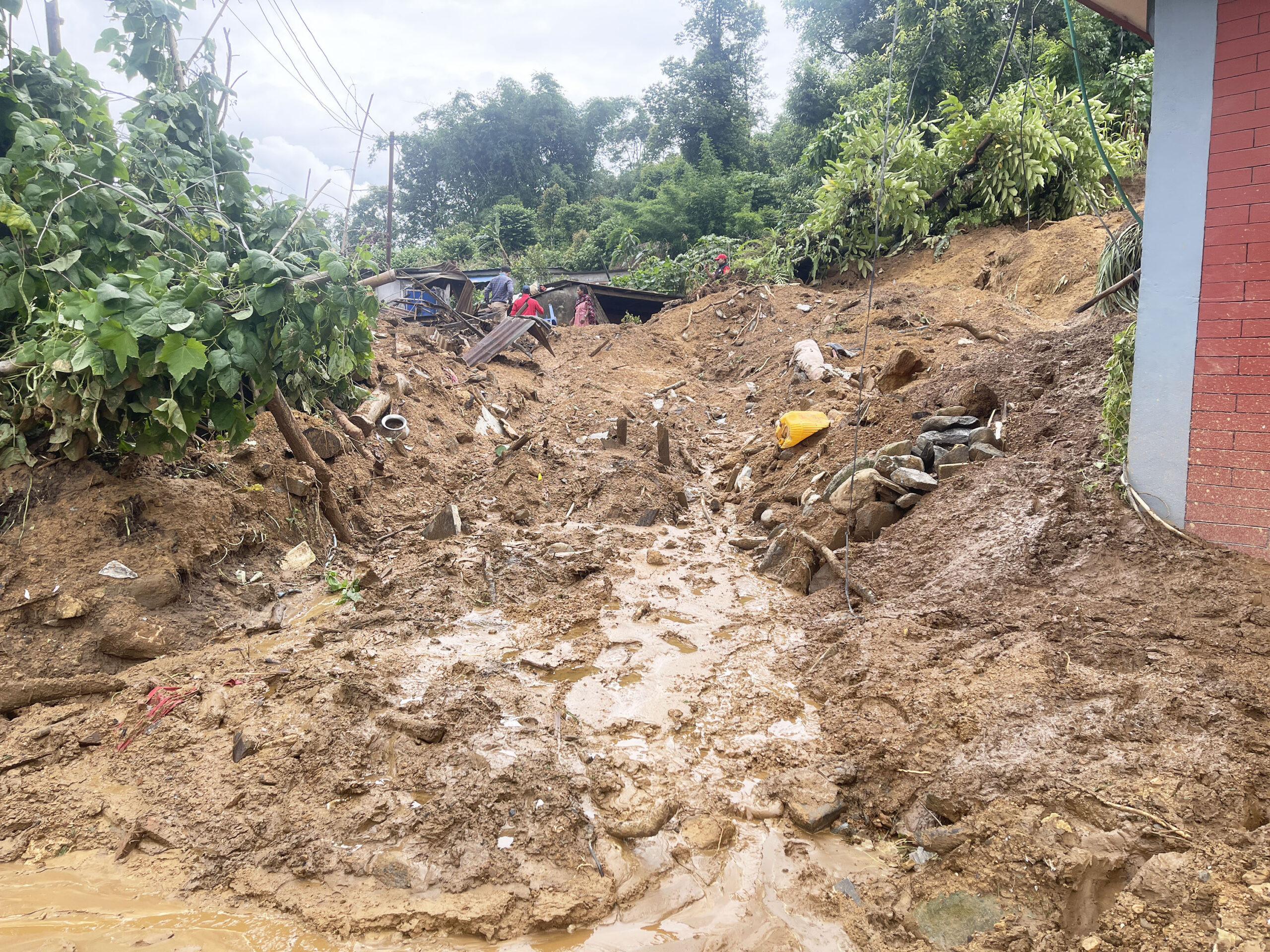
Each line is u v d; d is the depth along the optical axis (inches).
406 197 1988.2
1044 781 120.8
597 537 273.7
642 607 217.9
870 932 108.3
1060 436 236.2
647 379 521.0
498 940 109.7
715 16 1595.7
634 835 129.2
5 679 167.0
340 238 352.5
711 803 137.3
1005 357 296.2
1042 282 504.7
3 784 140.2
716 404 465.4
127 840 127.0
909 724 147.0
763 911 114.4
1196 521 180.1
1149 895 97.8
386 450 314.3
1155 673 140.4
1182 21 174.2
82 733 153.3
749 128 1599.4
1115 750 123.7
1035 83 615.8
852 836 131.2
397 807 134.6
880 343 455.2
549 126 1947.6
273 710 162.2
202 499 221.0
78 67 246.7
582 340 620.7
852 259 673.6
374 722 157.5
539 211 1792.6
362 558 253.8
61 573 185.5
